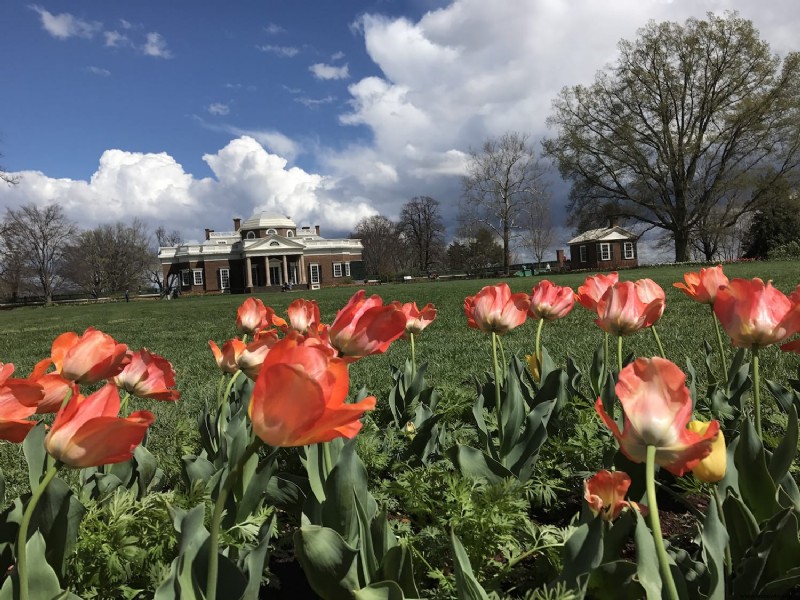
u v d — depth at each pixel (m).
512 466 2.04
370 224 98.12
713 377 2.84
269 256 65.25
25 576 0.93
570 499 2.24
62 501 1.29
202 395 5.38
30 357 10.34
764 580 1.27
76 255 76.25
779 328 1.38
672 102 43.09
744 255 53.91
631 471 1.75
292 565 1.86
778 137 40.06
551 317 2.56
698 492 1.91
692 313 9.80
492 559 1.56
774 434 2.50
